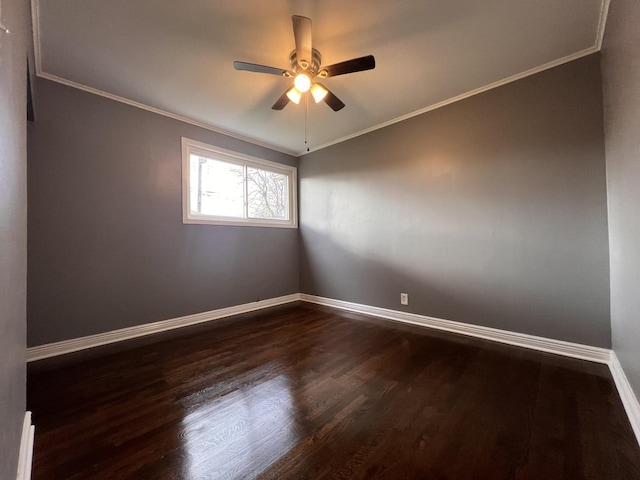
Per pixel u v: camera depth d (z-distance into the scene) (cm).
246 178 388
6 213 83
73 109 250
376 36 198
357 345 259
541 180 237
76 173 252
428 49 212
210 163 355
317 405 166
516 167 249
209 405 166
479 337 273
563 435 138
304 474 117
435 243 302
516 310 252
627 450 128
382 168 347
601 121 210
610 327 209
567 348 227
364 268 370
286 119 331
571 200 224
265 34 195
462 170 281
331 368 213
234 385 189
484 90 265
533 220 241
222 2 168
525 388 181
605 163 208
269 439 138
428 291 310
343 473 117
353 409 162
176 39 199
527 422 148
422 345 257
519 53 218
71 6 168
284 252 433
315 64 208
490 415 155
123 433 142
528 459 124
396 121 332
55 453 129
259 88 262
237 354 240
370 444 134
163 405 166
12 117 93
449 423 149
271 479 115
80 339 252
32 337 230
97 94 263
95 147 262
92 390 183
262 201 412
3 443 81
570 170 224
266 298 408
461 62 228
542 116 235
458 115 283
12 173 93
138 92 268
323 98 228
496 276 262
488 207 266
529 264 244
